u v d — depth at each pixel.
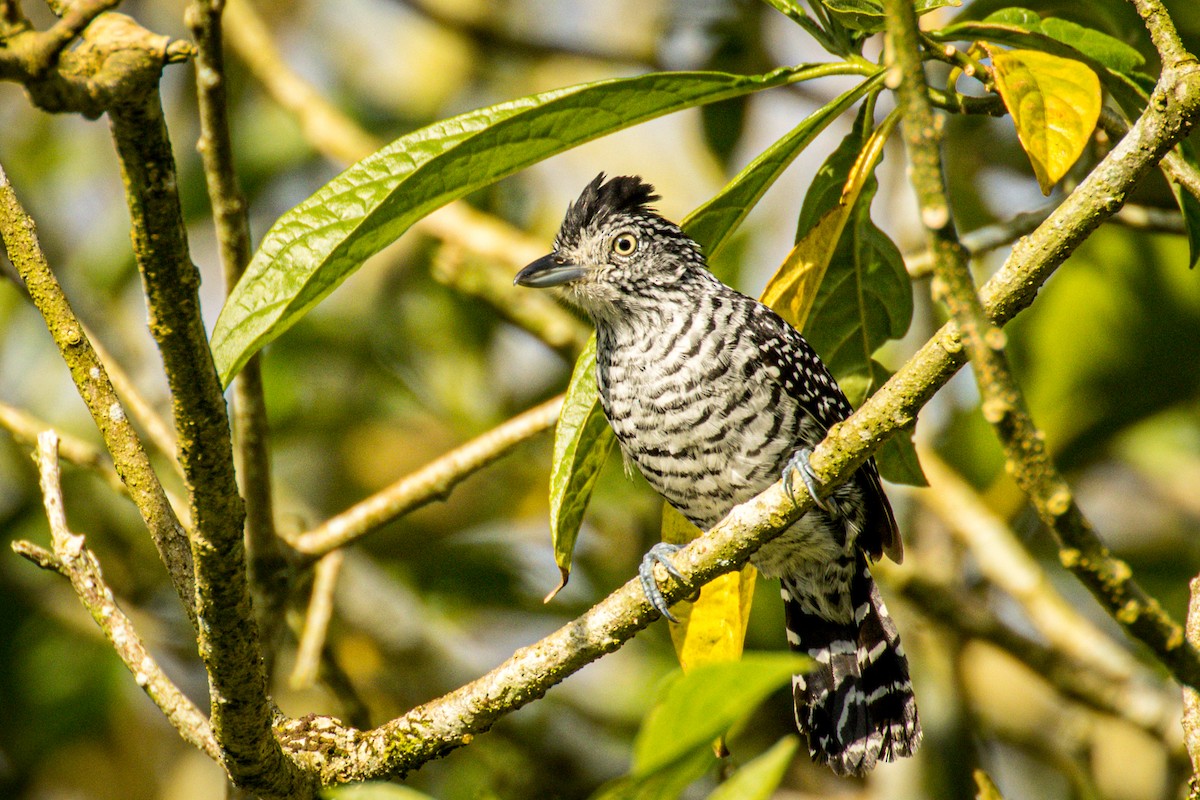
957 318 4.84
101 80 4.10
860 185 6.97
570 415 7.21
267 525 8.59
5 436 12.20
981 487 12.02
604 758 11.30
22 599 11.92
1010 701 12.16
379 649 11.84
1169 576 12.16
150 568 12.16
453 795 10.86
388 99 13.92
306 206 6.02
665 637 11.60
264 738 5.89
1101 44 6.73
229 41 12.50
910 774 10.68
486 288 11.19
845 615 8.83
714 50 12.16
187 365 4.85
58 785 12.25
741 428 8.34
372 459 13.12
